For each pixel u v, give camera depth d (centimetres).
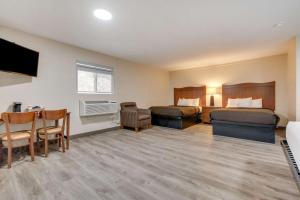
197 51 424
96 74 435
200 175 203
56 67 346
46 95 330
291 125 266
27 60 287
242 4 212
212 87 600
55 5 212
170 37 328
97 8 220
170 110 502
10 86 282
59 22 261
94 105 399
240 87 530
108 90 467
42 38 324
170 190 171
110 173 209
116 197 159
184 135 411
